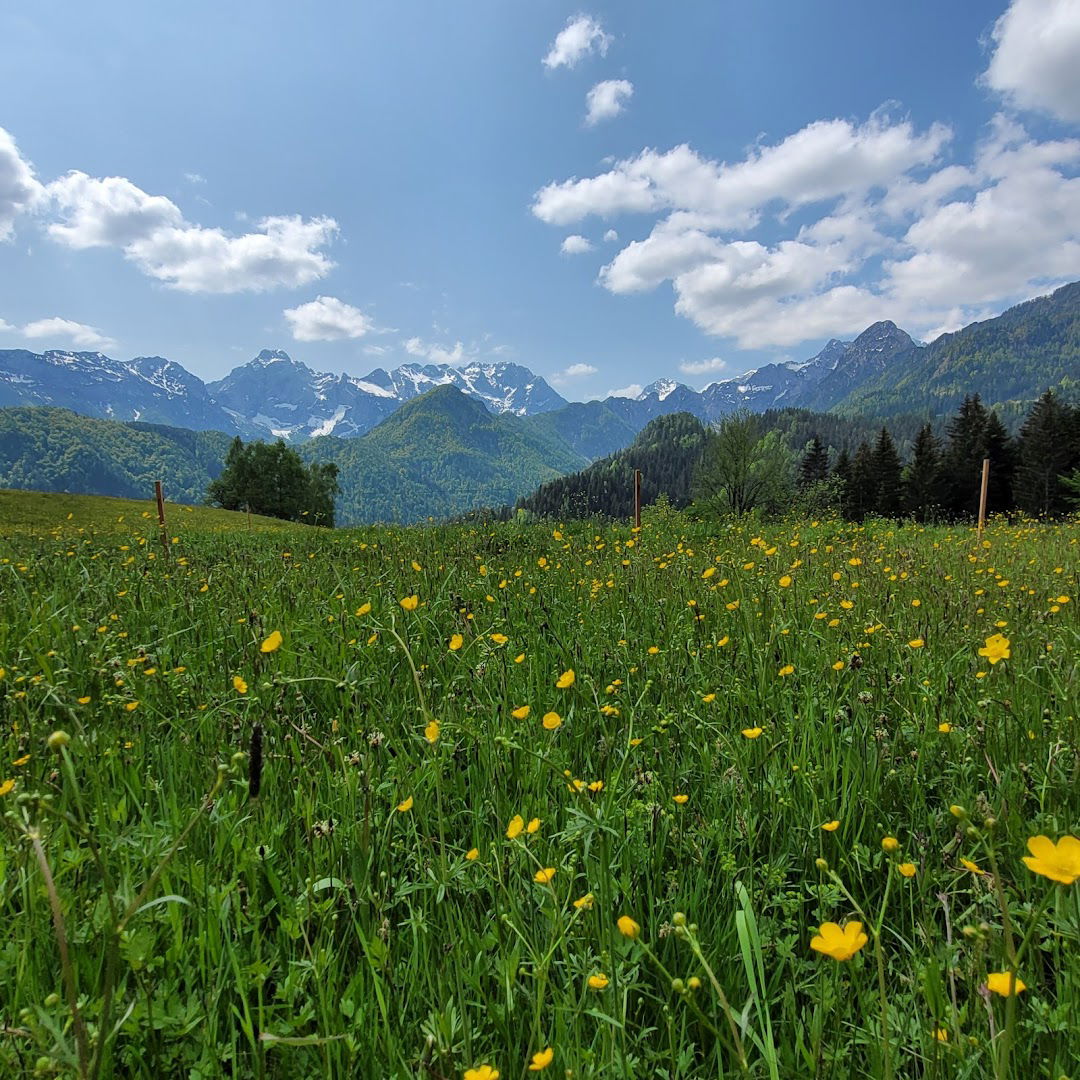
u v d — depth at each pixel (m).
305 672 3.83
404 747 3.04
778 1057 1.50
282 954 1.80
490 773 2.62
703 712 3.30
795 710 3.29
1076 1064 1.39
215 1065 1.48
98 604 5.45
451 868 2.05
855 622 4.57
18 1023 1.46
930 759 2.80
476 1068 1.35
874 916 1.99
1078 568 7.48
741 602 5.04
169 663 4.12
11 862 1.88
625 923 1.23
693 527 14.42
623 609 5.38
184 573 7.30
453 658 4.08
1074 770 2.47
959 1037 1.33
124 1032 1.46
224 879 2.04
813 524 16.59
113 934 1.23
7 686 3.46
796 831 2.37
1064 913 1.66
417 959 1.73
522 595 5.86
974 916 1.85
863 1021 1.60
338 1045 1.47
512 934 1.83
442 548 9.85
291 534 14.82
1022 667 3.58
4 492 46.91
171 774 2.59
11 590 6.01
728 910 2.00
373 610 5.05
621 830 2.23
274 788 2.51
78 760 2.64
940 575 7.12
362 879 2.02
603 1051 1.44
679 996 1.70
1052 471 64.56
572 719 3.23
